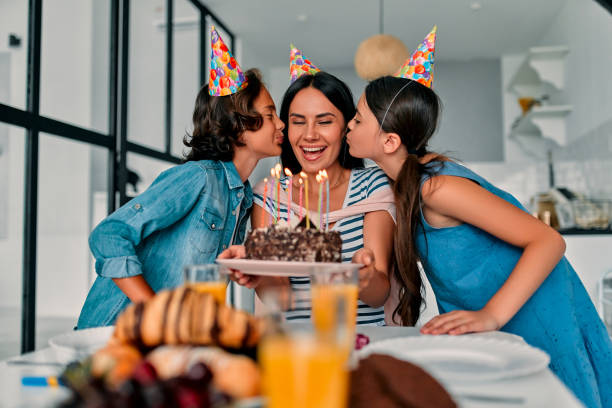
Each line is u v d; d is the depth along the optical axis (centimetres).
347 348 46
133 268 118
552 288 121
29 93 216
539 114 426
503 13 455
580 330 126
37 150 219
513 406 57
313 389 43
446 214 120
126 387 45
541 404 58
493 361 73
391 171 143
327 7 449
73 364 63
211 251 136
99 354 59
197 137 149
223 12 459
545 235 110
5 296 394
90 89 423
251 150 150
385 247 145
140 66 426
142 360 58
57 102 409
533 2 432
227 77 144
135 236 122
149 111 428
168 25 375
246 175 155
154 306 62
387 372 57
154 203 125
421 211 122
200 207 134
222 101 145
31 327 212
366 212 151
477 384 66
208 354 57
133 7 421
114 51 287
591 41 359
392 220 151
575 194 359
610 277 297
